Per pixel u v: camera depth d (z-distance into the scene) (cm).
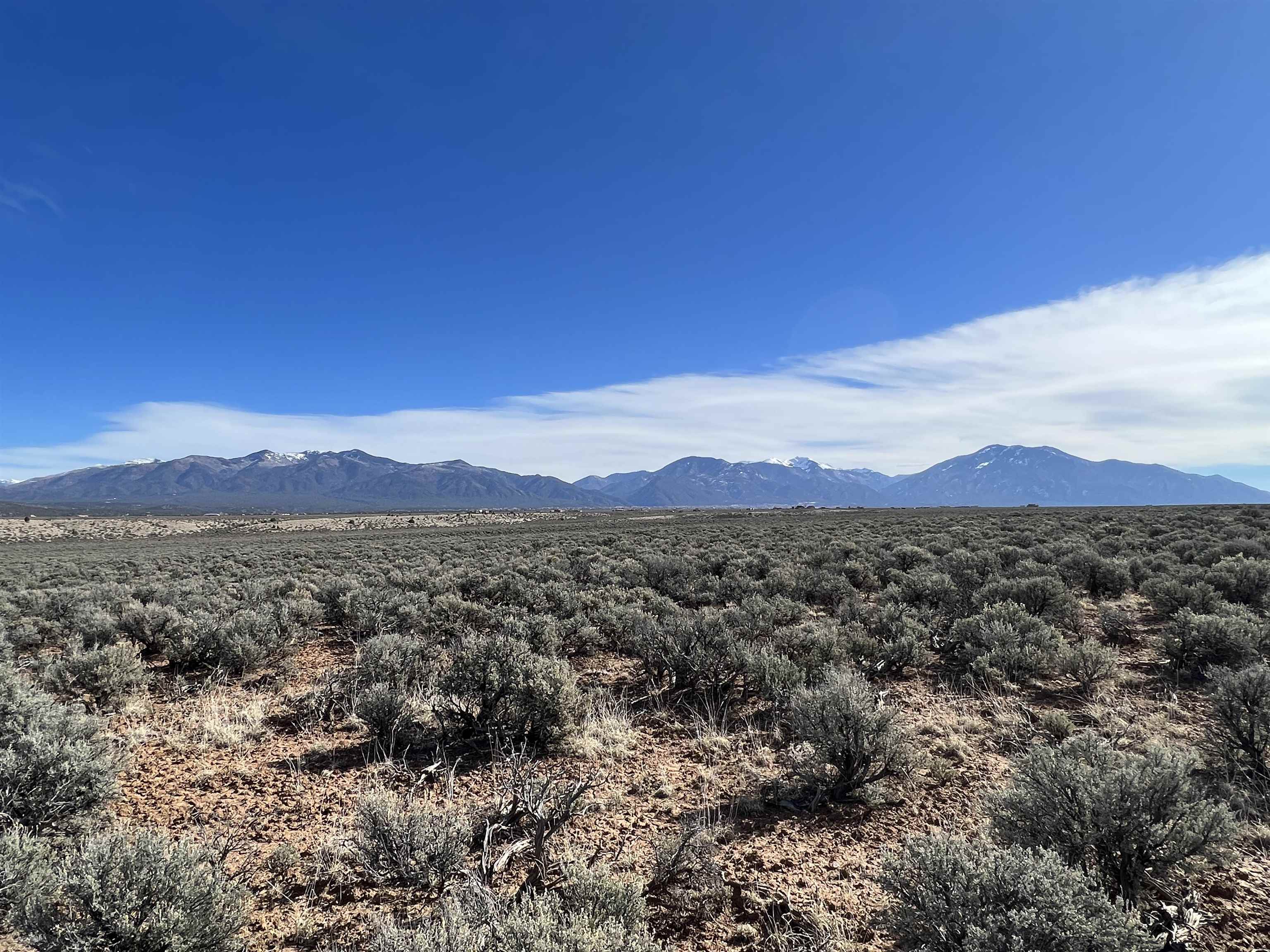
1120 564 1526
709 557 2308
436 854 432
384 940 312
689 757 666
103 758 543
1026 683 861
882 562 1956
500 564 2361
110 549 5188
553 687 706
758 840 489
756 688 863
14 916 336
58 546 5912
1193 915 353
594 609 1368
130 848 358
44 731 543
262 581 2019
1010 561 1861
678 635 920
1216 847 384
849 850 470
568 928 315
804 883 426
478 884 365
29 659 1065
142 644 1178
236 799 571
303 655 1170
